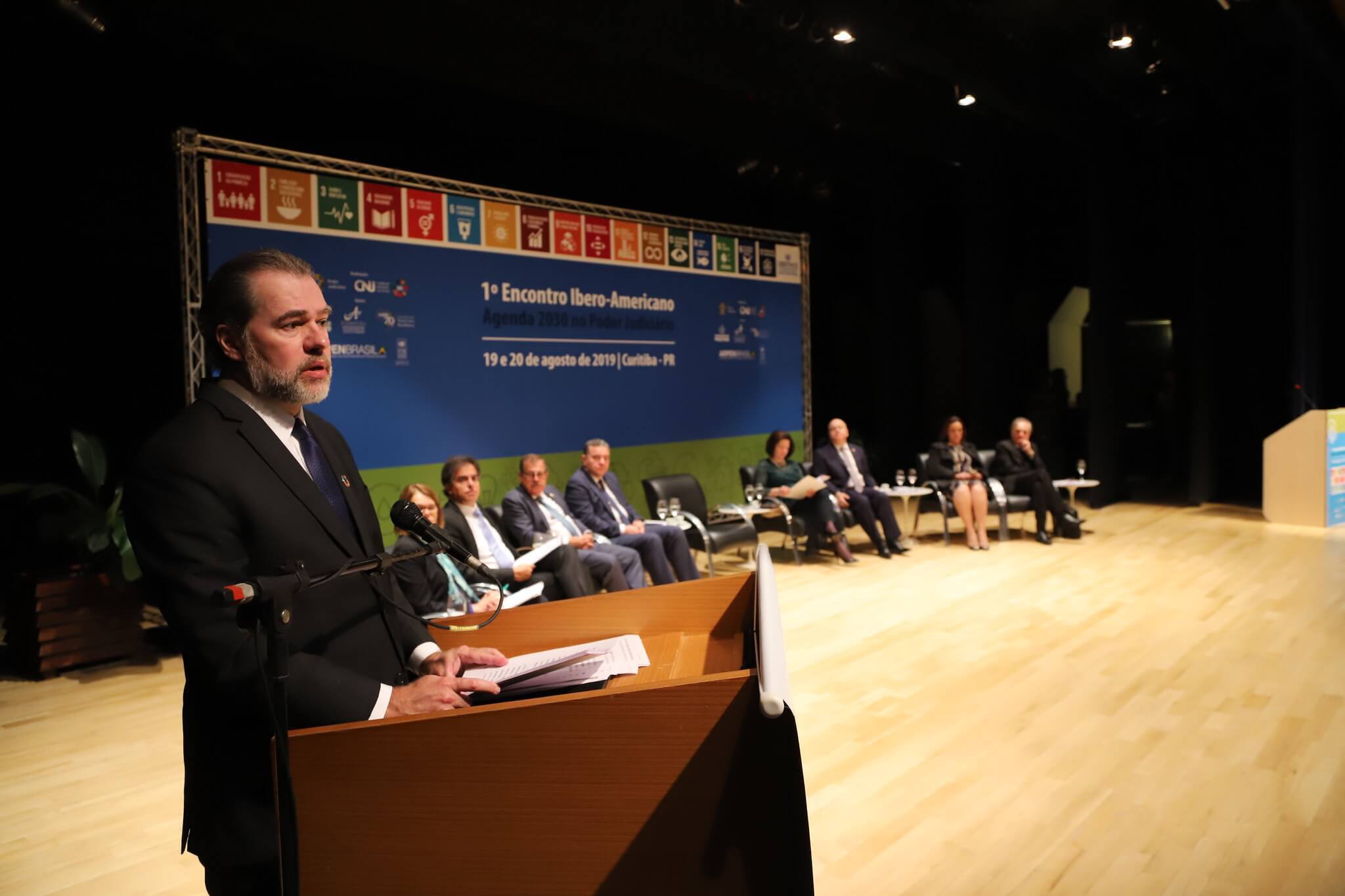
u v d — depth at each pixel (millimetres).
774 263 8172
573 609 1563
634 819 975
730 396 7797
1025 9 6270
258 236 4879
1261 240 8773
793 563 6656
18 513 5543
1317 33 6562
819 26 5703
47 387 5520
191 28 4883
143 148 5535
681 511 6156
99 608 4434
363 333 5387
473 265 5934
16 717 3709
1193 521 7973
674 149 8172
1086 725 3238
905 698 3580
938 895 2143
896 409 9898
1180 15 6406
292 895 1000
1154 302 9523
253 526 1142
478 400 5988
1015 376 10461
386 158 6570
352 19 4750
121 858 2504
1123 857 2303
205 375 4605
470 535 4316
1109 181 8594
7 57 4887
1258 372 8914
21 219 5242
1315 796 2619
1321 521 7438
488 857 987
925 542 7348
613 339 6848
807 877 932
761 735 955
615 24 5305
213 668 1063
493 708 974
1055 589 5473
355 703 1102
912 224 9797
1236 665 3893
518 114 7047
